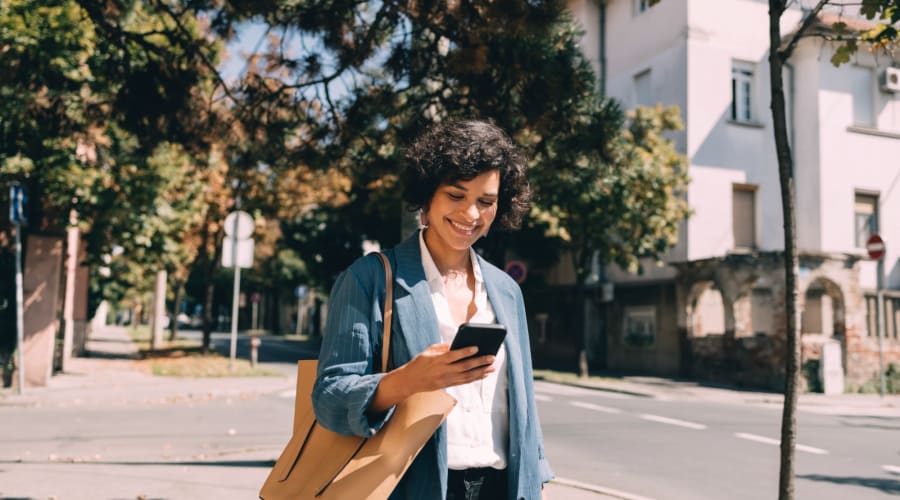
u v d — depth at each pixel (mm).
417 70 5855
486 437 1914
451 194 1898
